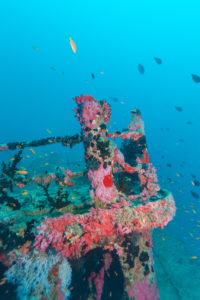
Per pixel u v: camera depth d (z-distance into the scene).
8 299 3.71
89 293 4.48
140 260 4.32
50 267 3.70
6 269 3.68
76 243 3.60
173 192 16.66
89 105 4.39
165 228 10.80
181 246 9.10
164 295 6.39
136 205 4.10
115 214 3.86
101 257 4.52
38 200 5.05
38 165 12.88
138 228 3.94
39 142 4.68
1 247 3.64
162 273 7.36
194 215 12.44
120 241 4.13
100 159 4.32
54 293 3.73
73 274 4.41
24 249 3.63
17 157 4.74
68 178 4.64
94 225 3.71
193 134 68.81
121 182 5.37
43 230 3.48
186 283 6.90
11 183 4.52
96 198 4.29
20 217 4.27
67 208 4.46
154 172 5.19
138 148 6.16
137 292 4.11
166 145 57.69
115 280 4.46
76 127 88.19
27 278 3.58
